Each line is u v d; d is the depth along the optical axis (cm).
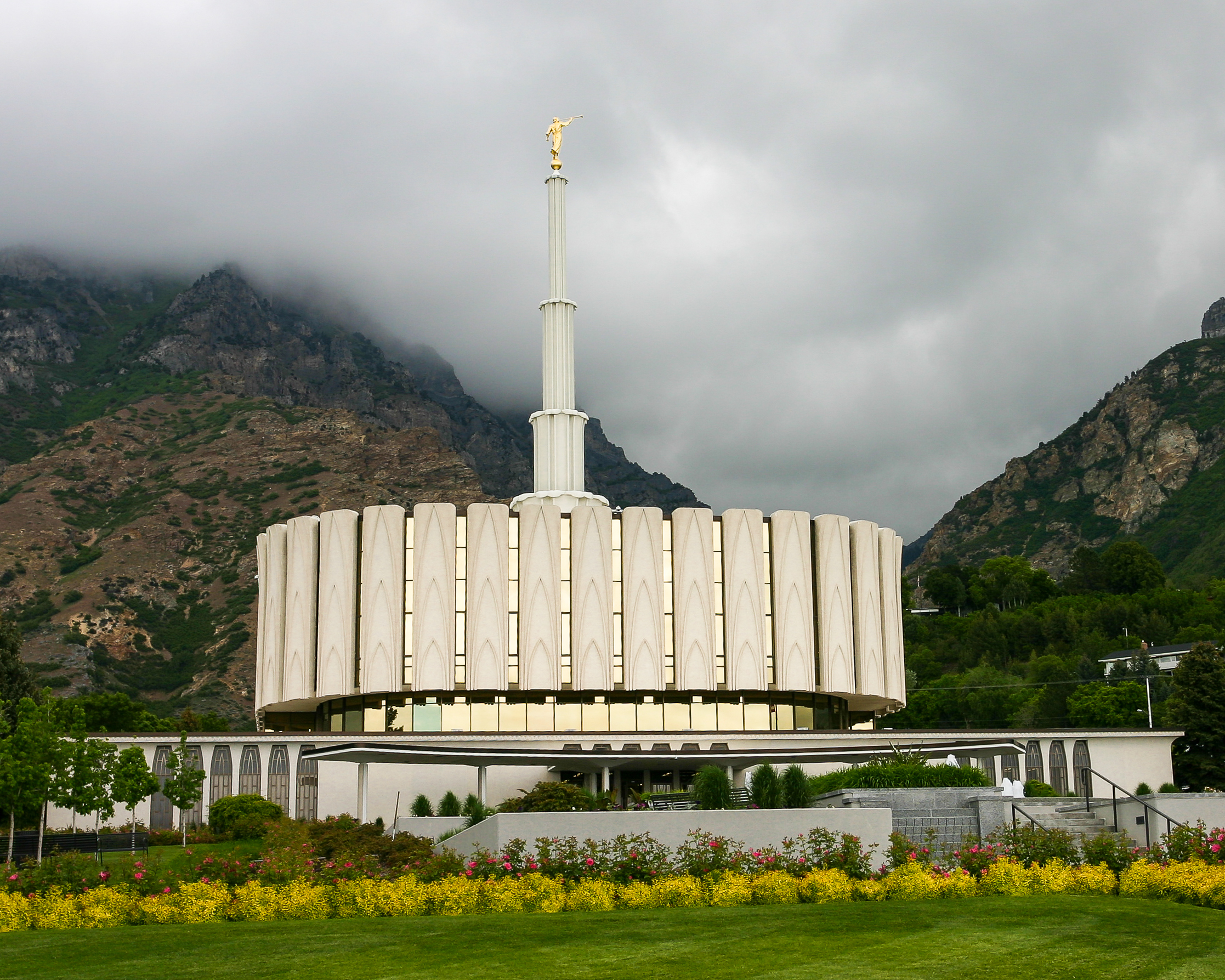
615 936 2072
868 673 7081
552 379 7569
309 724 7550
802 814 2858
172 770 5934
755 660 6769
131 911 2473
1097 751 6869
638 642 6675
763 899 2509
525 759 5262
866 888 2519
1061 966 1848
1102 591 19075
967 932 2089
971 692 12712
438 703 6638
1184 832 2855
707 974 1791
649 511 6831
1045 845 2817
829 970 1811
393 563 6725
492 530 6738
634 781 5772
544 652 6612
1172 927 2145
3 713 5122
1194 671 7425
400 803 6131
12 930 2372
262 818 5644
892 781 3547
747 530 6925
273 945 2048
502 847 2831
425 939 2069
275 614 7219
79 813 4800
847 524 7181
